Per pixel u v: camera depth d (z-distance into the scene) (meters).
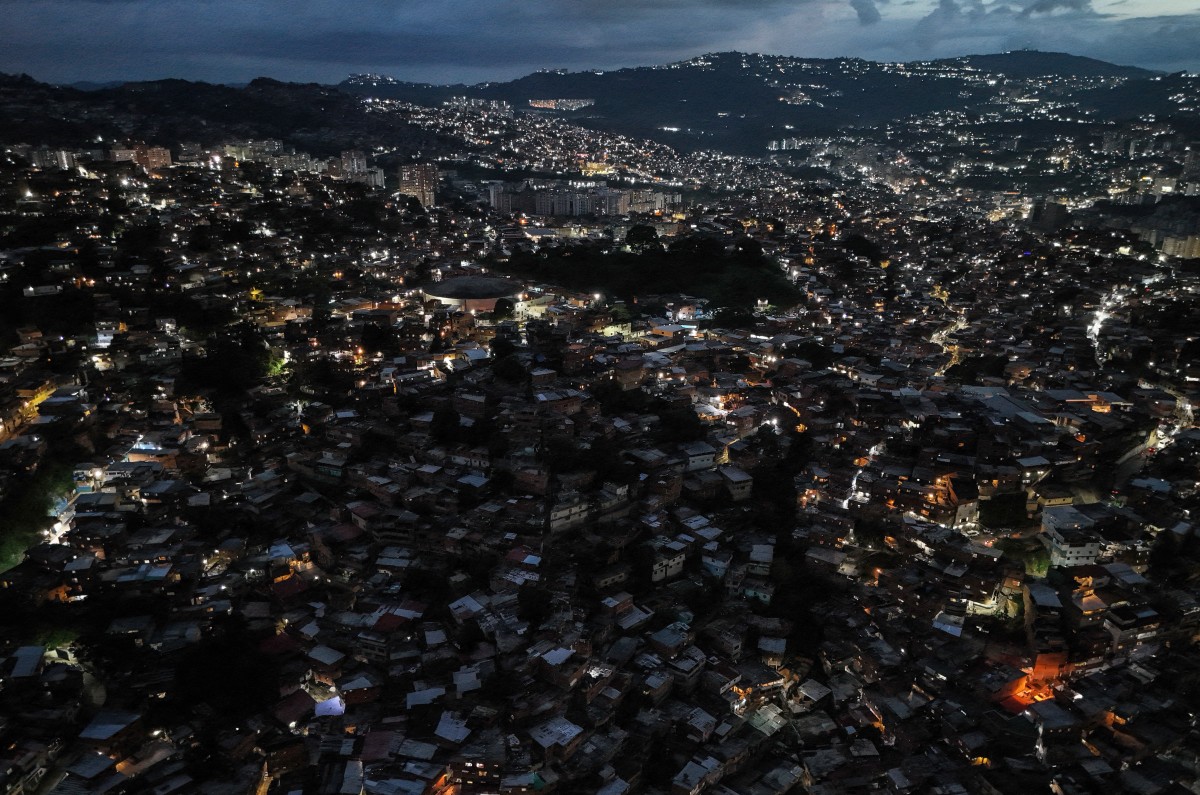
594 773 96.44
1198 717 105.50
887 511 145.00
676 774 98.94
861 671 116.50
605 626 116.62
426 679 105.06
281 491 143.75
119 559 120.19
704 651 118.44
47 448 142.38
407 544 130.75
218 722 97.12
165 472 143.38
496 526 131.00
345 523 135.62
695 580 130.50
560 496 137.50
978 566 129.25
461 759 92.31
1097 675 113.56
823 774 100.81
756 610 127.06
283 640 110.94
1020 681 111.56
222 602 116.88
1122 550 133.25
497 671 105.75
